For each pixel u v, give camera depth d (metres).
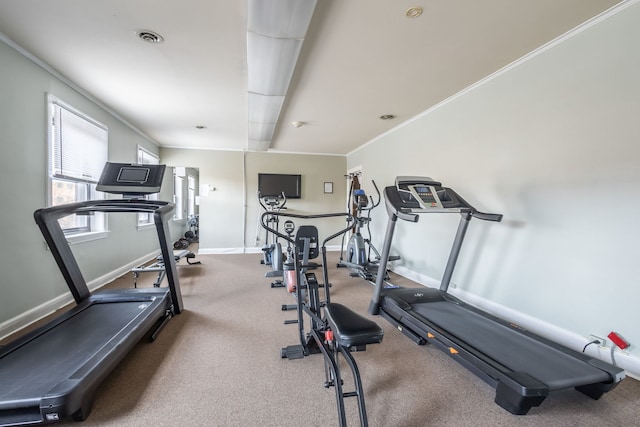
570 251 2.17
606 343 1.96
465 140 3.17
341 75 2.81
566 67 2.18
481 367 1.65
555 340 2.24
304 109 3.80
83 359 1.63
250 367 1.93
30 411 1.30
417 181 2.75
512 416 1.50
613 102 1.92
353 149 6.45
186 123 4.48
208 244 6.32
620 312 1.89
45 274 2.70
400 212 2.48
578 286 2.12
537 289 2.40
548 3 1.82
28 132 2.51
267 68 2.43
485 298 2.90
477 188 3.02
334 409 1.55
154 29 2.12
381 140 5.16
